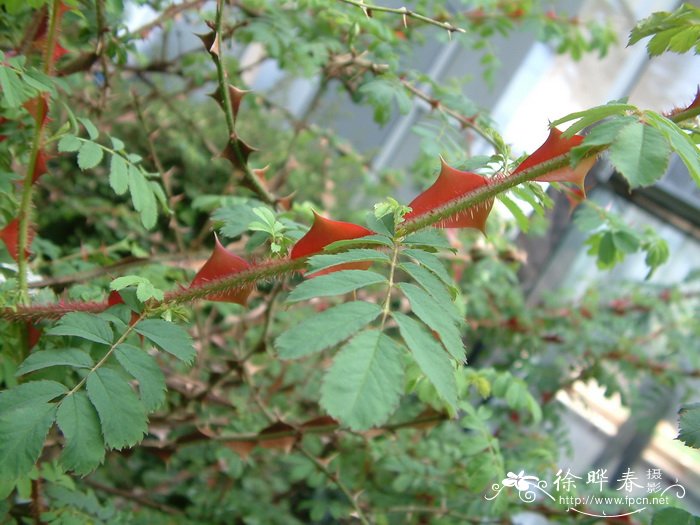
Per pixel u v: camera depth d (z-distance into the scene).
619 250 0.38
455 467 0.48
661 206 0.78
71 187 0.61
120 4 0.34
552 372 0.69
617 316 0.75
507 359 0.72
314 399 0.55
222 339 0.49
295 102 0.93
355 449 0.49
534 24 0.54
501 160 0.26
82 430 0.17
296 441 0.33
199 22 0.53
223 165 0.73
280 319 0.54
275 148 0.77
